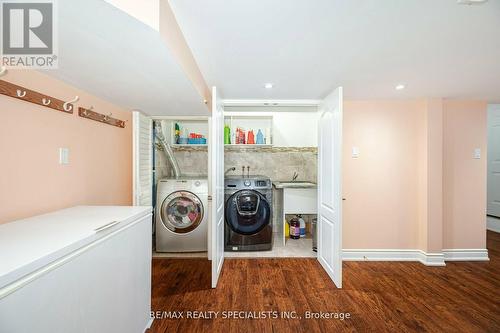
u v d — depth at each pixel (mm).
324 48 1645
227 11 1232
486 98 2920
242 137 3646
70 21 954
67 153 1660
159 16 1039
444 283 2439
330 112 2516
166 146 3354
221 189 2693
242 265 2834
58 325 876
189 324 1782
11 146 1253
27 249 858
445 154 3043
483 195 3053
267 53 1721
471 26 1370
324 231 2709
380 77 2197
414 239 3047
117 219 1313
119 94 1977
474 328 1771
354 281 2469
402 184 3051
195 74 1823
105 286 1169
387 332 1721
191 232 3186
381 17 1287
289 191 3502
